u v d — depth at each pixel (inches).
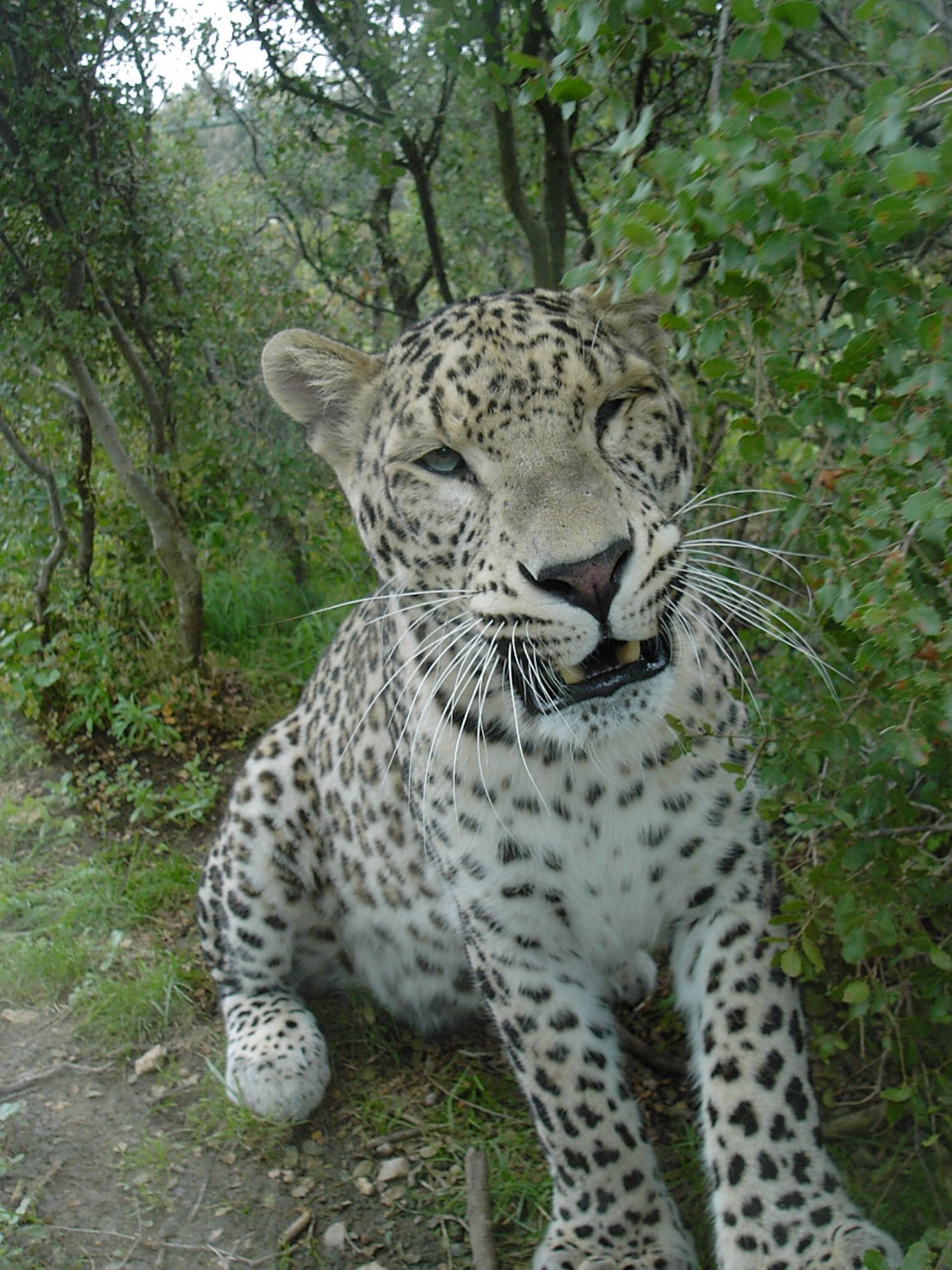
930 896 25.5
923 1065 26.7
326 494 56.2
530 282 59.5
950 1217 25.5
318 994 38.7
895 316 19.8
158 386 53.3
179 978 38.0
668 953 37.8
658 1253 25.9
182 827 45.9
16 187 45.0
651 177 21.9
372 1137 31.7
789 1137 25.0
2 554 55.7
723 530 36.2
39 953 38.0
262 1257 28.0
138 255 49.5
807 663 28.3
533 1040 27.3
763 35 19.8
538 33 42.6
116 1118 32.4
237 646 56.2
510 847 26.9
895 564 19.1
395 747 31.3
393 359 29.1
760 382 24.5
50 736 50.3
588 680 24.4
